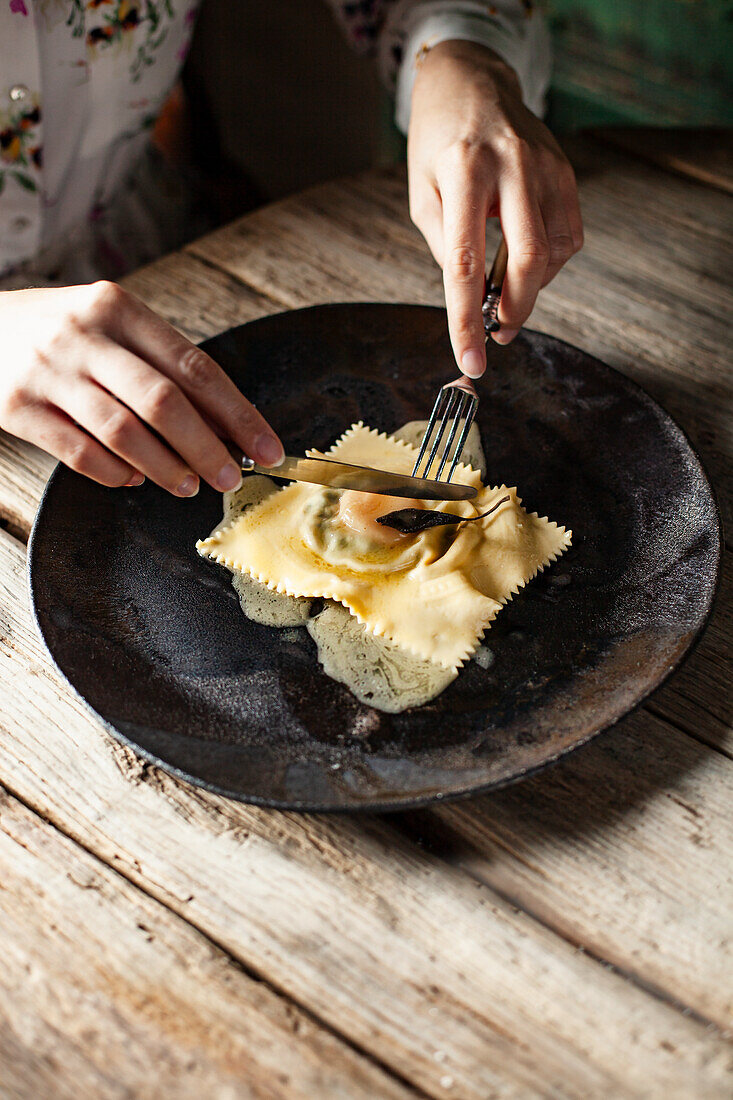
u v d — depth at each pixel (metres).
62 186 0.79
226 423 0.51
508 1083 0.43
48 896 0.46
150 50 0.77
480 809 0.48
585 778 0.49
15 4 0.66
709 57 0.94
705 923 0.45
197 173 1.08
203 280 0.68
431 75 0.66
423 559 0.54
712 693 0.51
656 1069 0.43
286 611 0.53
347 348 0.62
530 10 0.76
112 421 0.49
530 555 0.54
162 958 0.45
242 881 0.46
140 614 0.52
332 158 1.32
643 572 0.53
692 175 0.75
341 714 0.49
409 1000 0.44
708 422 0.61
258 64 1.33
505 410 0.59
